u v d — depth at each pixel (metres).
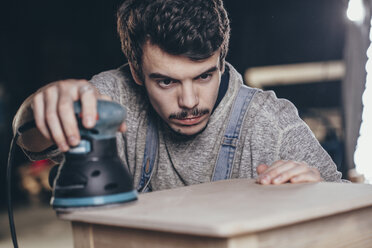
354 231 0.83
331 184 0.97
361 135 3.21
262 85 7.72
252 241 0.66
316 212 0.72
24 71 9.15
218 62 1.19
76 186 0.82
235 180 1.11
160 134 1.38
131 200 0.84
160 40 1.10
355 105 3.59
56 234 4.68
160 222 0.67
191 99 1.15
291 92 7.41
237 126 1.34
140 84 1.34
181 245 0.69
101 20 9.06
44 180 7.14
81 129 0.84
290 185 0.98
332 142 4.53
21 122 1.05
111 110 0.84
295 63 7.38
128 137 1.40
